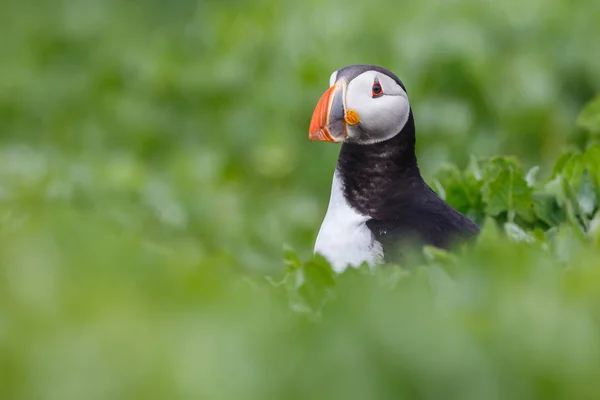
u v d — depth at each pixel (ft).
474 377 21.54
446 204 34.32
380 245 32.65
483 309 23.41
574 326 22.52
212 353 20.99
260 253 51.11
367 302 23.38
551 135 61.11
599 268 24.80
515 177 35.01
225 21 76.18
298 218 55.67
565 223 34.19
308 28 69.21
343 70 35.19
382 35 66.95
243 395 20.74
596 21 66.44
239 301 23.24
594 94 64.54
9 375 20.68
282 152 62.03
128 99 69.05
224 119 65.62
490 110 62.18
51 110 72.74
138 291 23.06
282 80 65.57
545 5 68.69
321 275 27.50
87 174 53.98
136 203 51.96
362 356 21.80
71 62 82.38
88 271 23.75
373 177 34.27
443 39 63.31
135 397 20.33
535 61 63.77
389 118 34.24
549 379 21.68
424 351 21.67
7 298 22.30
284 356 21.53
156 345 20.95
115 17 89.20
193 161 61.00
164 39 80.89
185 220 50.90
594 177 35.78
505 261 25.41
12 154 63.72
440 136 60.23
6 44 84.69
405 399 21.57
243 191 60.39
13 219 34.58
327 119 34.55
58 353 20.79
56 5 88.79
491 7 68.80
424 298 23.68
